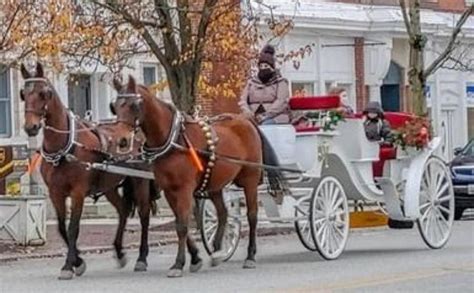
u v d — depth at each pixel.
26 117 18.27
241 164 19.97
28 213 24.83
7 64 27.58
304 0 41.34
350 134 22.17
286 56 32.25
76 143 18.84
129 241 26.34
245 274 19.20
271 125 20.98
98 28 27.66
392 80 46.53
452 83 50.34
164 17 28.27
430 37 47.25
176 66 28.59
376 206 23.55
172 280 18.39
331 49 43.28
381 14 43.97
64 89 34.12
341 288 17.19
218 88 29.36
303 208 21.89
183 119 19.12
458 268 19.64
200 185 19.39
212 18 28.56
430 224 23.42
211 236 21.30
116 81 19.27
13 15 25.28
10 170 27.50
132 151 18.98
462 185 33.00
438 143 24.06
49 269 21.02
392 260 21.28
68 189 19.03
